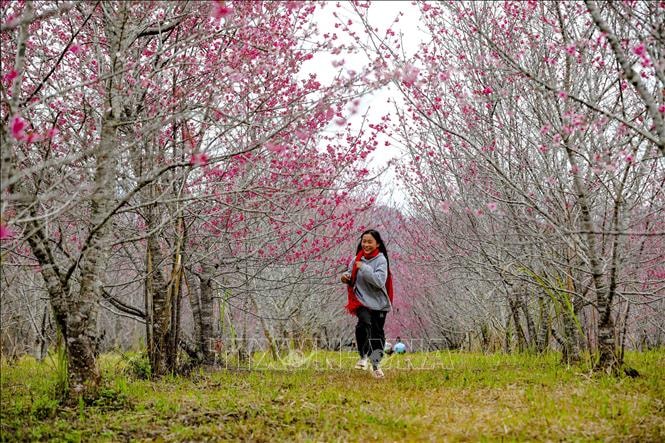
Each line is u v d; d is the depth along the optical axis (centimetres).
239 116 641
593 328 750
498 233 886
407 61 699
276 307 1487
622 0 580
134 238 591
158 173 515
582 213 706
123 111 730
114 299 809
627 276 807
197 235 888
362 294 744
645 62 491
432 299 2069
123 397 575
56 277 579
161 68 581
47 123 674
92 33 700
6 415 506
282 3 642
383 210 1830
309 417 508
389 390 636
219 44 744
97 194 534
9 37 640
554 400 558
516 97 765
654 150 706
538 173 831
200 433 462
